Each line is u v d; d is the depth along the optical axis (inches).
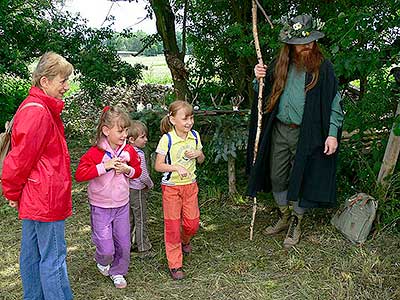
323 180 140.3
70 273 137.6
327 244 149.6
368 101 161.6
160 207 181.9
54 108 100.3
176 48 228.8
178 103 126.8
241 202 184.4
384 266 135.4
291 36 130.9
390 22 154.3
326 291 126.9
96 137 120.2
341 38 152.3
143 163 138.5
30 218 100.7
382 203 151.8
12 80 297.0
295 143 141.5
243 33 211.6
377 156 163.6
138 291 129.0
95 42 257.3
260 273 136.8
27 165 96.6
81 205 186.5
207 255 147.8
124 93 354.0
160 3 217.6
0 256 148.3
